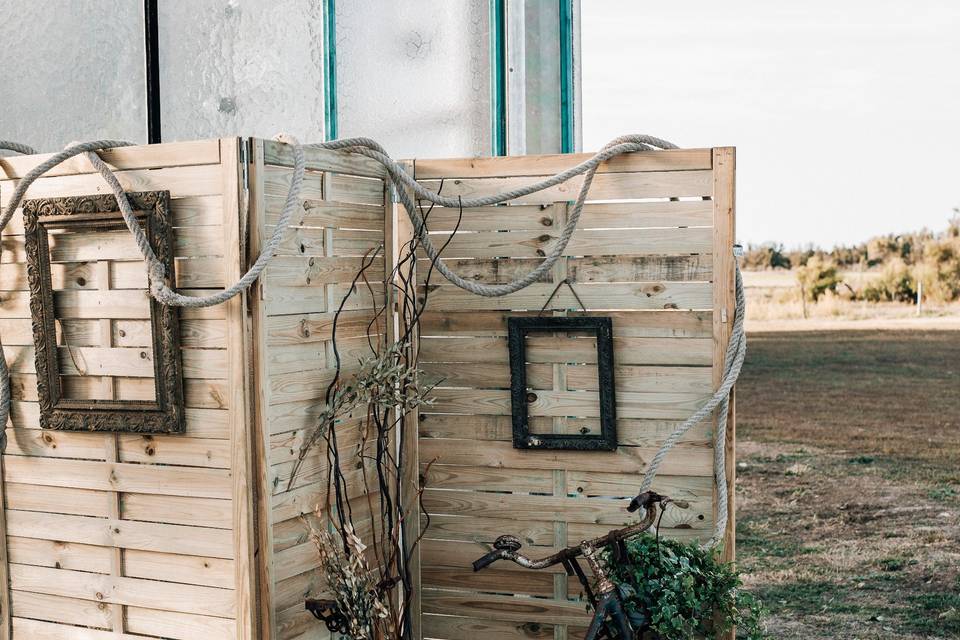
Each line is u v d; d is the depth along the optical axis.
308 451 2.96
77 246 2.90
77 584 3.00
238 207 2.66
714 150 3.18
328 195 3.06
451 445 3.46
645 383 3.25
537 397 3.36
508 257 3.39
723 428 3.17
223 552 2.75
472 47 4.61
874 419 8.05
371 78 4.44
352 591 2.81
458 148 4.58
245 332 2.69
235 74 4.43
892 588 6.43
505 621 3.41
